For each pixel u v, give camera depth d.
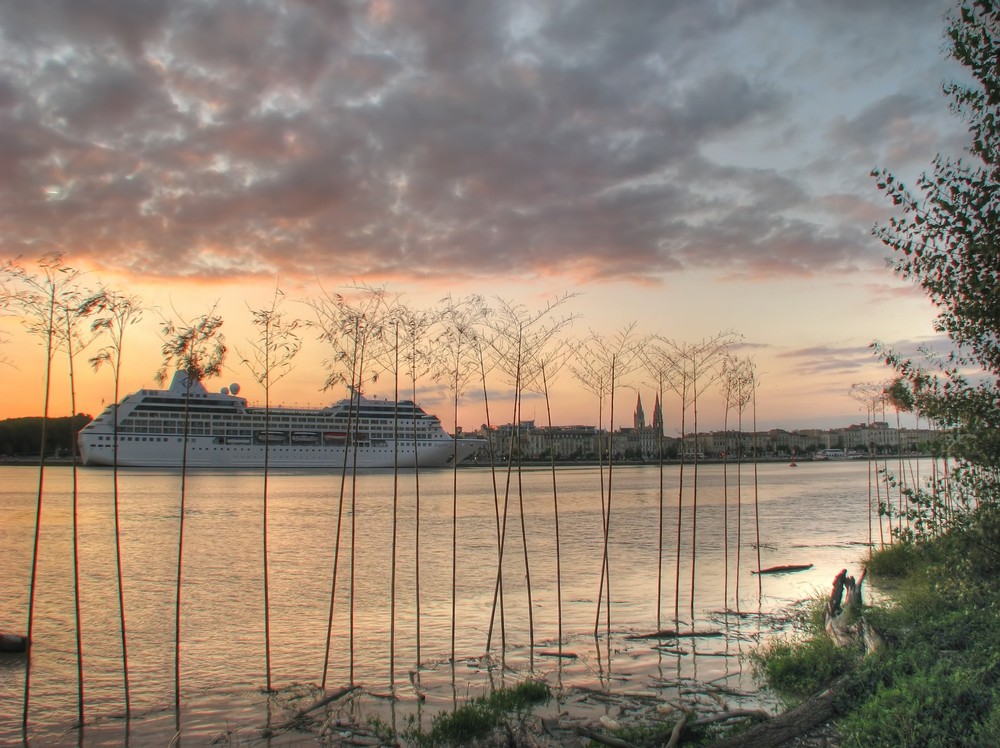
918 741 9.83
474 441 151.00
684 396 25.44
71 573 33.59
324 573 33.88
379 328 19.30
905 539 13.75
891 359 13.23
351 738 13.23
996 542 12.50
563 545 43.59
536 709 14.51
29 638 14.59
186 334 16.64
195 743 13.38
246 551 41.59
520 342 21.86
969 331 12.11
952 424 12.77
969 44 10.74
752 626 22.03
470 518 63.47
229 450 135.62
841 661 15.51
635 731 12.48
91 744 13.45
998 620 13.68
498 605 25.98
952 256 11.70
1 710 15.30
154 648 20.36
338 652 19.70
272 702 15.62
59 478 133.50
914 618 16.69
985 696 10.90
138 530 51.81
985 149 10.88
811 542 44.00
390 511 70.75
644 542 44.75
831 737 10.88
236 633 22.08
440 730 13.07
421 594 28.28
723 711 13.88
